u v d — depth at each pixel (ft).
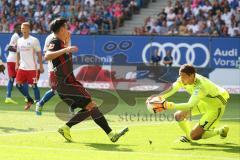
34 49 127.34
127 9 218.79
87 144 84.84
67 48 83.87
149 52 173.68
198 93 81.66
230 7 203.21
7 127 100.53
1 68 111.45
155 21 207.41
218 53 171.22
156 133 96.63
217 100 84.84
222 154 78.69
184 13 206.28
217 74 171.53
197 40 171.94
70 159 73.26
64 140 87.97
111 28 212.02
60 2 222.28
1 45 181.78
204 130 86.17
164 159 74.18
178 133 96.78
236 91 170.81
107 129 85.61
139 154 77.41
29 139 88.17
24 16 222.28
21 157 73.82
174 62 172.55
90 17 213.46
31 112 122.42
